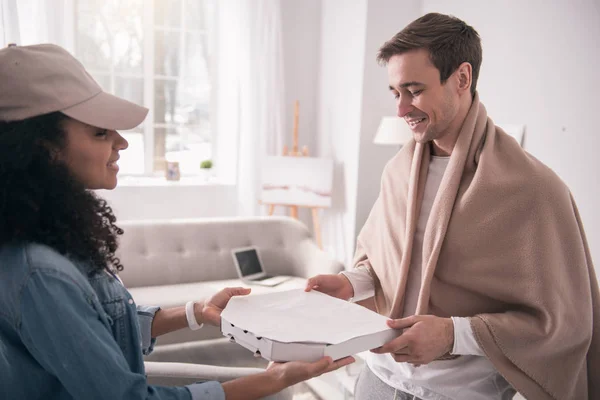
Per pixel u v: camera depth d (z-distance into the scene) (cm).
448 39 101
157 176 468
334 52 453
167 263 324
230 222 348
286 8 468
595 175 268
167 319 113
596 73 266
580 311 103
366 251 136
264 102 450
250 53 444
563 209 103
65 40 388
